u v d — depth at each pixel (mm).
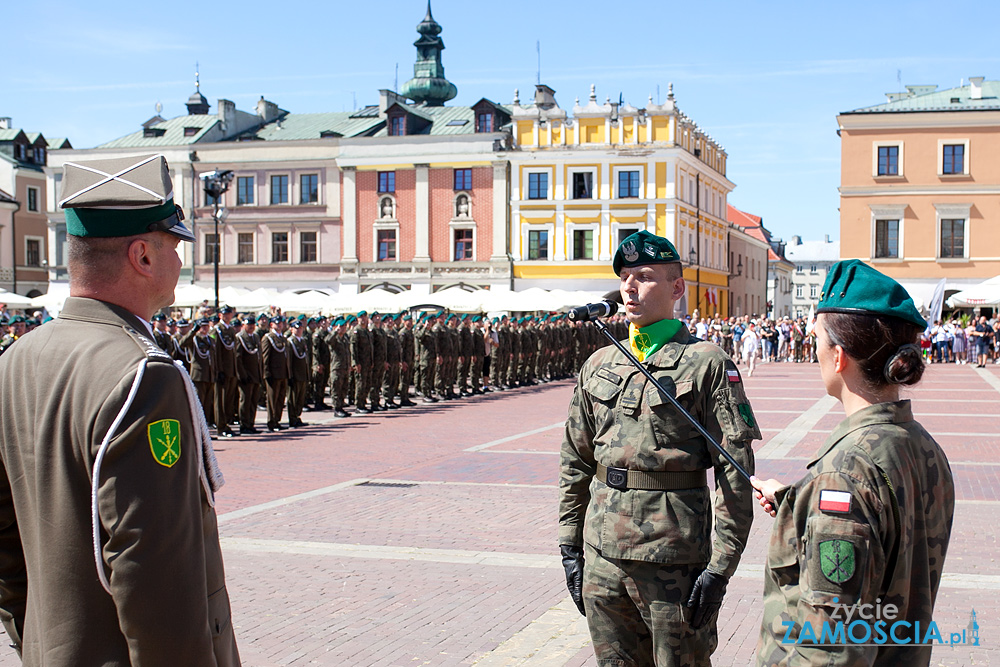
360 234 51719
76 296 2482
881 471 2324
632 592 3592
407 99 62625
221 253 53562
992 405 20594
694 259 50625
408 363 22422
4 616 2586
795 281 136875
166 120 57906
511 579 7074
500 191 49500
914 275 45469
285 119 58312
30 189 59750
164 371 2314
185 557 2254
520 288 49594
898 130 45344
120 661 2271
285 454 13828
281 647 5613
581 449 3934
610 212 48250
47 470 2295
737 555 3484
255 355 16734
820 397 22812
